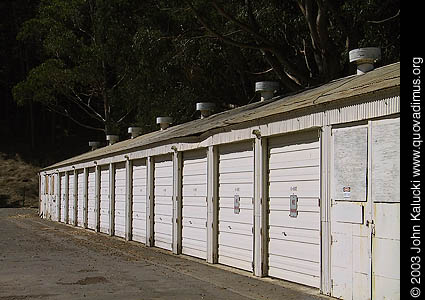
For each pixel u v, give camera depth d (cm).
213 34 2427
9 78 6675
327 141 976
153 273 1291
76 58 4722
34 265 1430
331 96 989
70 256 1623
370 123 879
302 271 1078
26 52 6444
